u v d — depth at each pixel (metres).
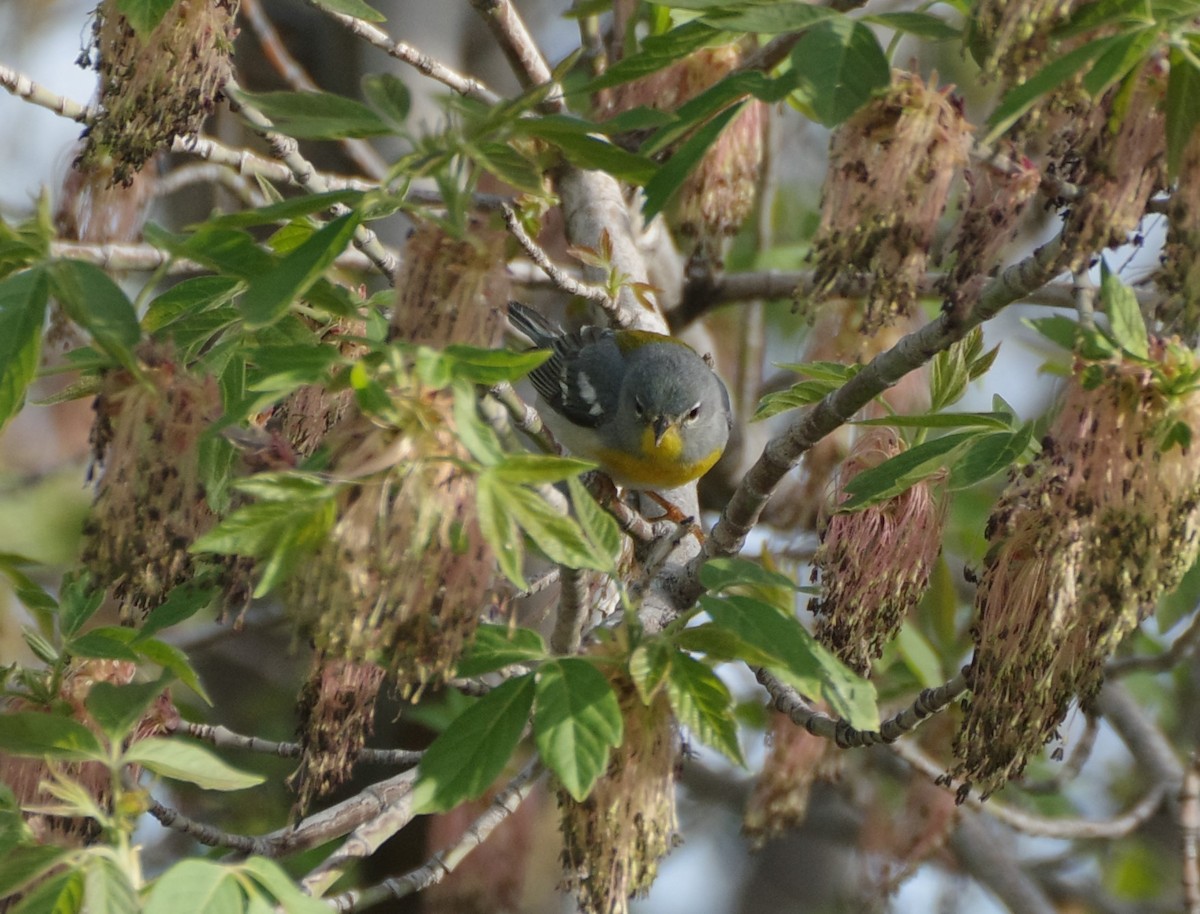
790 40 9.55
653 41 7.47
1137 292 9.49
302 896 5.81
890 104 6.87
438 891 14.76
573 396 13.17
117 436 6.65
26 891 6.80
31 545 16.47
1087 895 18.05
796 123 20.25
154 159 11.16
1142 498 6.70
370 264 10.95
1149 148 6.79
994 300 7.30
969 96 18.38
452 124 6.35
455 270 6.56
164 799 15.66
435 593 6.12
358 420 6.20
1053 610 6.77
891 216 6.85
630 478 13.18
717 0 6.68
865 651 8.45
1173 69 6.55
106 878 5.81
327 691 7.45
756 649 6.27
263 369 6.43
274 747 9.85
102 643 7.62
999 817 13.08
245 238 6.44
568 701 6.15
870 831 15.66
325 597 5.94
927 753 14.45
